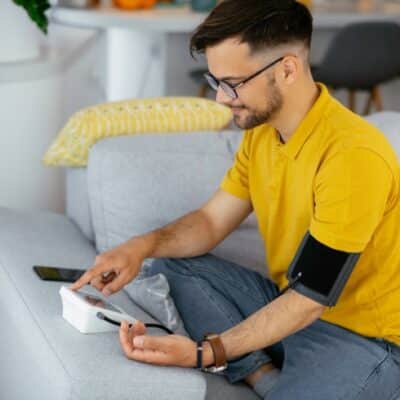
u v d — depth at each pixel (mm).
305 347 1922
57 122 3258
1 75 2998
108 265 1987
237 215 2193
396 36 4762
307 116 1849
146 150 2518
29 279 2107
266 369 1982
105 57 4266
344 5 5168
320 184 1799
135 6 4605
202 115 2811
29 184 3211
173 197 2469
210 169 2535
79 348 1771
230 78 1796
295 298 1797
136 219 2436
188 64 4891
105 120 2633
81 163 2625
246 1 1783
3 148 3096
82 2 4477
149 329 1972
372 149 1759
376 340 1898
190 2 4848
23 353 1901
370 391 1836
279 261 2031
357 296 1889
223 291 2146
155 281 2127
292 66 1807
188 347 1782
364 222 1748
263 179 2031
